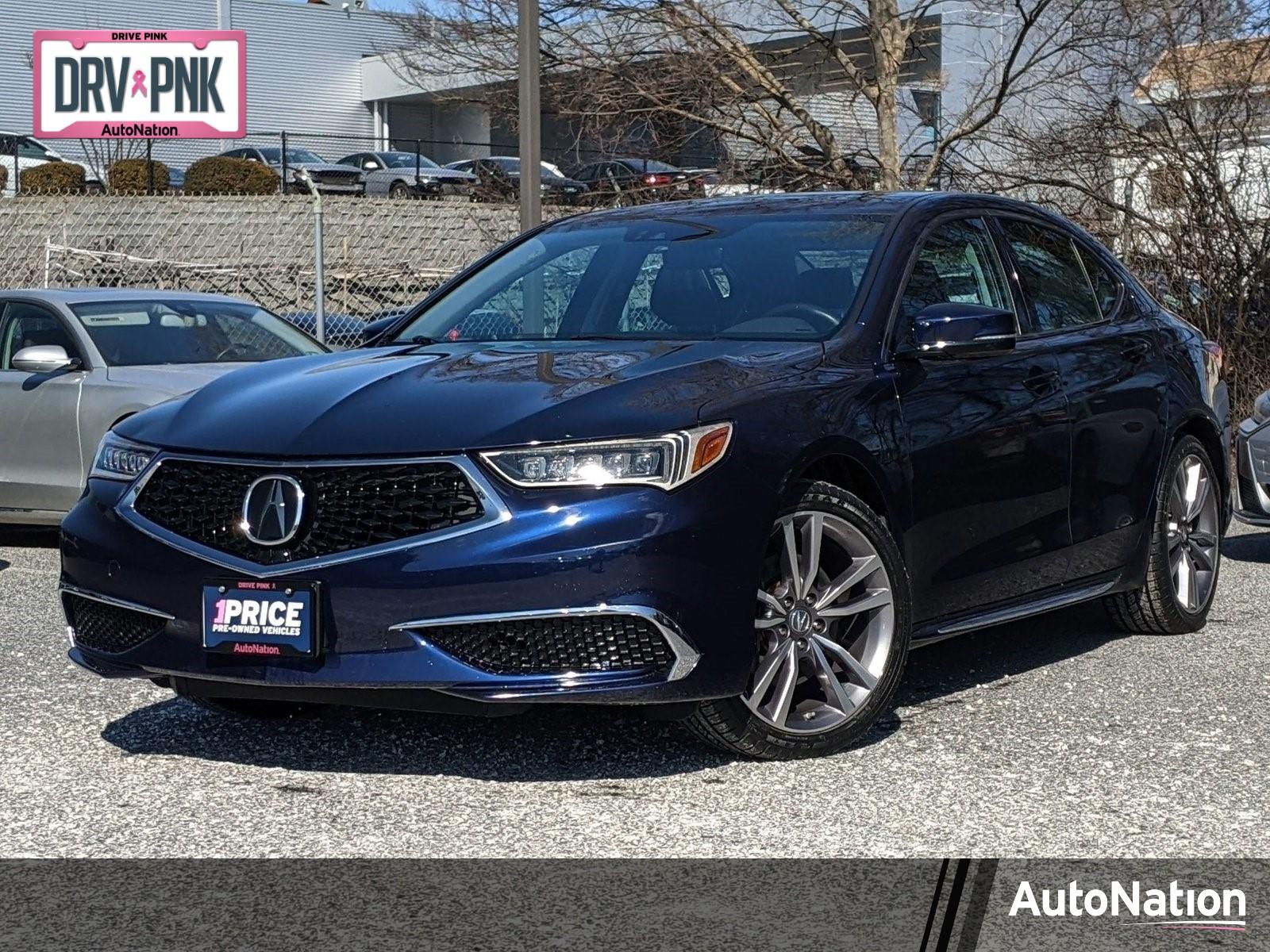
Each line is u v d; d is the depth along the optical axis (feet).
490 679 13.50
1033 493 17.66
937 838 12.94
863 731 15.44
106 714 17.28
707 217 19.04
